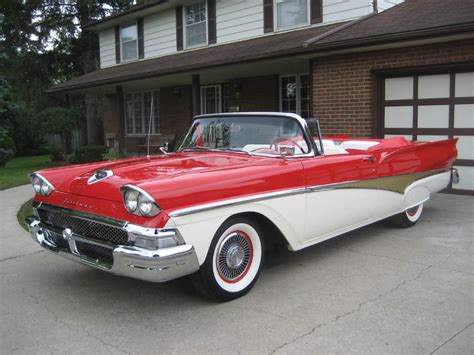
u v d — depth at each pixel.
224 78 13.99
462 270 4.42
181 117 16.23
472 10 7.60
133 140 18.55
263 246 4.03
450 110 8.10
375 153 5.10
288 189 4.06
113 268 3.37
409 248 5.16
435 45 7.87
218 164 4.02
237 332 3.25
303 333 3.22
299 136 4.43
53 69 24.83
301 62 10.23
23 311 3.69
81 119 17.55
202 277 3.57
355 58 8.87
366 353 2.94
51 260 4.99
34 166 15.89
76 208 3.67
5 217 7.11
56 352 3.04
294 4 11.62
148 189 3.22
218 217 3.53
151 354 2.99
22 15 22.75
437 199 7.88
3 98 15.40
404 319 3.40
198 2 14.55
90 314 3.61
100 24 18.33
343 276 4.32
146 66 14.55
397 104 8.66
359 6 10.25
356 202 4.82
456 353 2.91
